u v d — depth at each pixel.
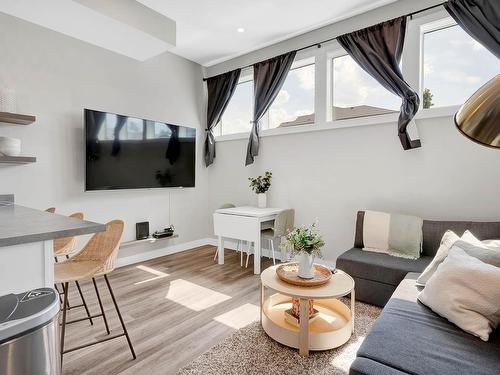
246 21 3.43
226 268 3.67
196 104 4.66
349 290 1.89
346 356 1.86
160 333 2.15
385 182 3.18
